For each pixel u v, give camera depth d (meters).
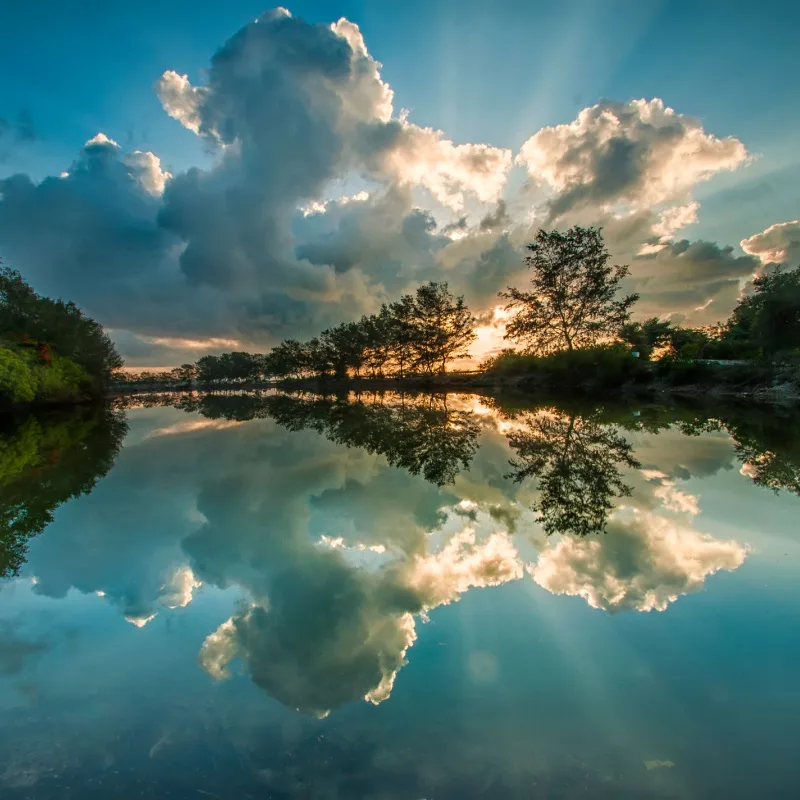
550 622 3.62
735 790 2.10
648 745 2.37
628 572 4.47
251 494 8.22
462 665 3.10
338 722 2.60
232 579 4.71
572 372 39.00
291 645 3.44
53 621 3.89
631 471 8.70
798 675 2.90
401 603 4.06
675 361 31.61
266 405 37.75
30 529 6.40
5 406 28.73
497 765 2.27
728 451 10.30
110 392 89.06
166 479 9.55
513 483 8.29
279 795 2.14
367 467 10.40
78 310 48.16
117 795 2.16
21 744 2.49
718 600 3.86
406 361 71.31
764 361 27.75
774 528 5.51
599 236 38.62
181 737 2.53
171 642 3.54
